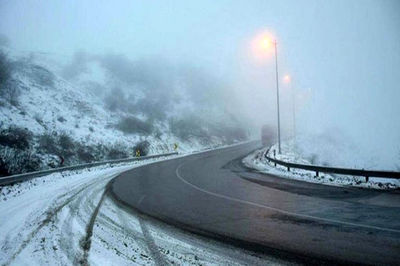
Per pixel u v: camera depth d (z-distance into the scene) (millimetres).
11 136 22453
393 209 9359
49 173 19047
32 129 27609
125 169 24031
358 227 7500
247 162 27844
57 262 5484
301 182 15867
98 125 39062
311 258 5703
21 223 8141
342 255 5785
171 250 6270
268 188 13992
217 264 5555
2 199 11969
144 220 8664
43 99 37906
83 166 23250
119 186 15117
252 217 8820
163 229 7781
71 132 31703
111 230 7629
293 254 5926
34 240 6676
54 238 6820
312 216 8719
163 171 22094
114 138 36531
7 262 5543
